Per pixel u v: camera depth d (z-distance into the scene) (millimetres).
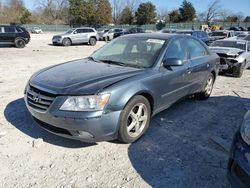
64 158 3633
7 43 19375
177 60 4441
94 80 3742
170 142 4211
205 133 4602
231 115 5539
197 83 5703
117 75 3955
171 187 3172
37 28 59312
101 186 3125
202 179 3338
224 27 67938
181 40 5230
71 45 24438
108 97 3525
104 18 66812
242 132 2881
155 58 4516
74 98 3441
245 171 2617
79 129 3463
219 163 3686
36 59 13500
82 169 3414
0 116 4926
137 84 3900
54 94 3527
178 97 5094
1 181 3139
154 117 5199
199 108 5879
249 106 6203
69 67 4430
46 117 3582
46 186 3082
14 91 6672
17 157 3617
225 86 8320
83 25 65875
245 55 10125
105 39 31672
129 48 4922
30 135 4215
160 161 3672
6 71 9492
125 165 3541
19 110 5254
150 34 5258
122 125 3756
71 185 3111
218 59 6609
